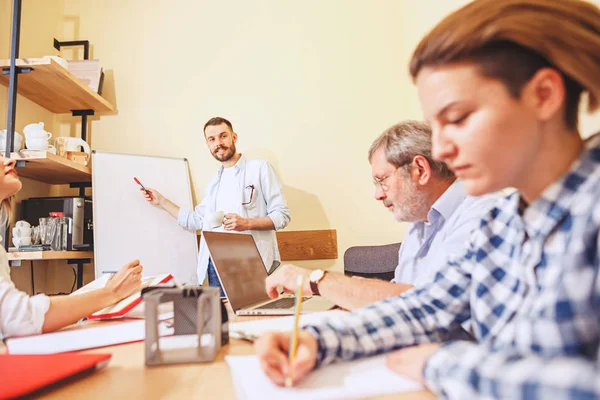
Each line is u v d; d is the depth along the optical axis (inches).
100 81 121.1
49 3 123.0
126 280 41.9
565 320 16.2
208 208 109.9
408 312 26.1
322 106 121.6
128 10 127.9
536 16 16.8
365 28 123.7
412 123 45.7
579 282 16.3
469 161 17.9
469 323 26.7
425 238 47.1
